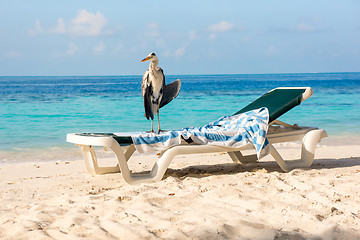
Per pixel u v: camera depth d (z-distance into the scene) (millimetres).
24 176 6172
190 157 7539
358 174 5297
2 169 6840
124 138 5098
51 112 18062
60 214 3703
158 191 4426
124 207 3865
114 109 19766
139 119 15383
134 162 7340
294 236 2959
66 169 6805
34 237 3086
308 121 14289
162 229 3191
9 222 3490
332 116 15844
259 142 5367
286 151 8375
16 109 19641
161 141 5207
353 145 9383
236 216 3518
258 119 5531
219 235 3023
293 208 3639
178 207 3852
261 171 5656
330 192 4305
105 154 8500
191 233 3055
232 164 6602
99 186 5160
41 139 10672
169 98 5984
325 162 6633
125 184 5168
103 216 3609
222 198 4109
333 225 3162
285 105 5699
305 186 4594
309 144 5887
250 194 4250
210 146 5254
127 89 50562
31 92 40875
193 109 19688
